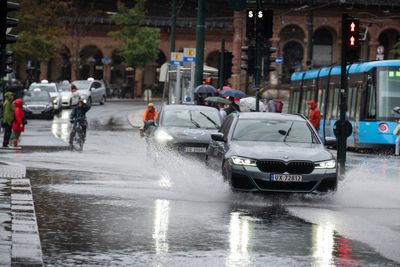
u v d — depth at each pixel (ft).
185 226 85.25
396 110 226.17
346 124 147.74
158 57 599.57
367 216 95.35
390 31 568.00
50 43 479.41
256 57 204.03
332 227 86.43
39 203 99.91
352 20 151.64
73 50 567.18
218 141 120.26
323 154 109.50
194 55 285.02
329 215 95.45
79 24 563.89
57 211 93.76
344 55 150.00
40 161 161.99
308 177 107.24
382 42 569.64
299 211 98.32
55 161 163.02
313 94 277.44
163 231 81.92
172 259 68.44
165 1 601.62
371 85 232.12
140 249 72.54
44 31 479.41
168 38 589.32
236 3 229.86
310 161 107.76
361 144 234.17
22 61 516.73
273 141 115.75
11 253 67.97
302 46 564.71
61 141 229.04
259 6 202.39
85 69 597.11
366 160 195.83
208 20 595.47
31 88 402.72
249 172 107.14
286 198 110.22
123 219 89.10
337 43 564.30
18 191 108.58
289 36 565.53
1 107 252.62
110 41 580.30
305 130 117.91
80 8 567.59
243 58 204.95
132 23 552.41
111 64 594.24
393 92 230.89
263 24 201.98
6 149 195.83
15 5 111.04
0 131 245.86
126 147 213.66
